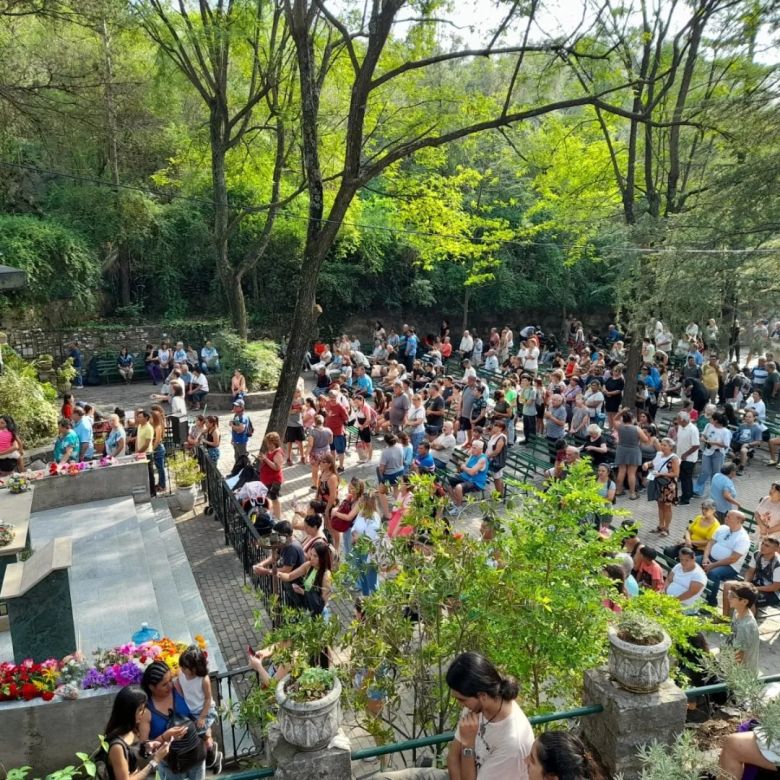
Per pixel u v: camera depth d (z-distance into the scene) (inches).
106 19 746.2
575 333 1298.0
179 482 529.0
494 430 532.7
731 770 140.3
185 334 1145.4
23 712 252.4
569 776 115.3
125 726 192.5
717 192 659.4
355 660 210.1
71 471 505.7
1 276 415.8
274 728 156.8
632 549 335.3
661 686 169.5
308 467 657.0
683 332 741.9
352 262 1398.9
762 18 626.2
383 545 234.4
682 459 552.1
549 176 963.3
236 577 421.7
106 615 354.9
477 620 201.6
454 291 1487.5
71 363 968.3
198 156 974.4
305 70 562.3
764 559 359.6
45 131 895.1
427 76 851.4
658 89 811.4
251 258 930.1
